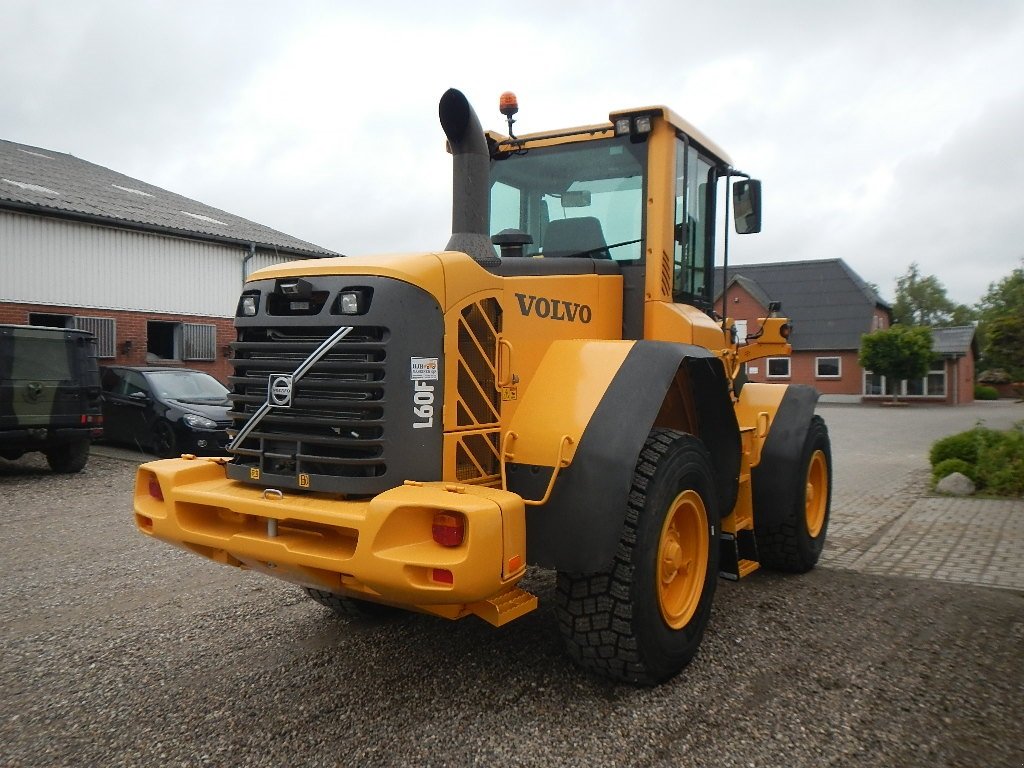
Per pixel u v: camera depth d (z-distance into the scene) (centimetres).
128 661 417
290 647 430
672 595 388
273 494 334
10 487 1013
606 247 455
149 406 1259
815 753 304
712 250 524
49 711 358
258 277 361
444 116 374
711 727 325
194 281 1839
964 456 1070
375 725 334
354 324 323
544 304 387
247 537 334
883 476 1172
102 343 1667
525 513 337
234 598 527
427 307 328
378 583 295
